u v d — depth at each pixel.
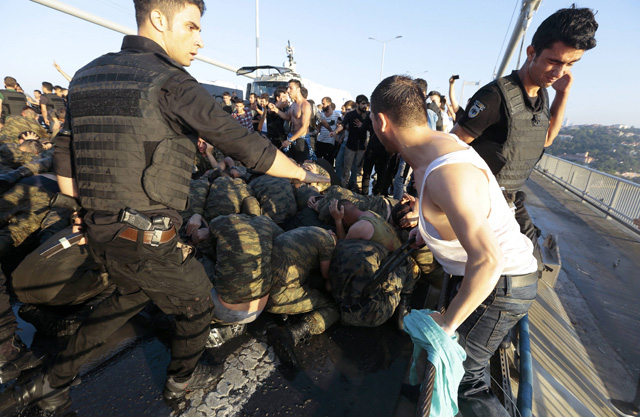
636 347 3.19
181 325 1.58
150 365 1.95
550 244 3.53
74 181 1.51
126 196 1.28
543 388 2.17
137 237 1.30
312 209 3.79
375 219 2.88
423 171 1.12
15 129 5.96
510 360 2.20
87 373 1.86
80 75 1.35
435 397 1.07
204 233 2.84
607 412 2.37
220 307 2.11
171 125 1.28
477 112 1.77
